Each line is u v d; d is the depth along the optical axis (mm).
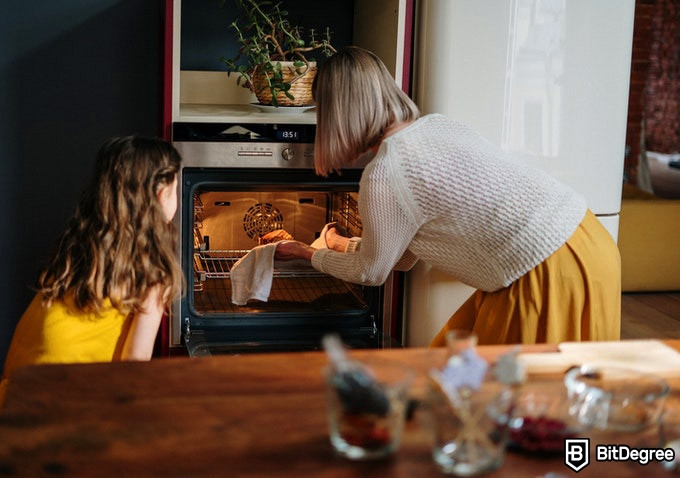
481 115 2701
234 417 1241
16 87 3086
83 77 3119
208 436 1181
